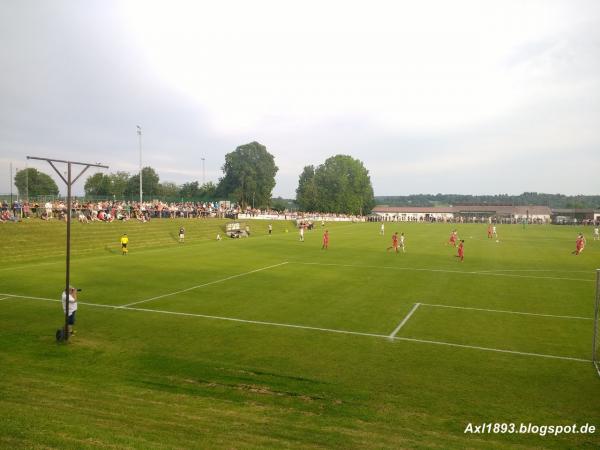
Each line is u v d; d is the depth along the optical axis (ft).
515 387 36.60
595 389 36.40
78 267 95.66
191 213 218.79
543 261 115.14
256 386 35.99
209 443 25.14
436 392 35.37
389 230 257.14
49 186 391.04
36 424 26.30
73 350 44.39
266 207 399.65
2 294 68.28
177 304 64.03
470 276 90.27
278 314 59.21
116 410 29.84
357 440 26.73
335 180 458.09
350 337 49.75
